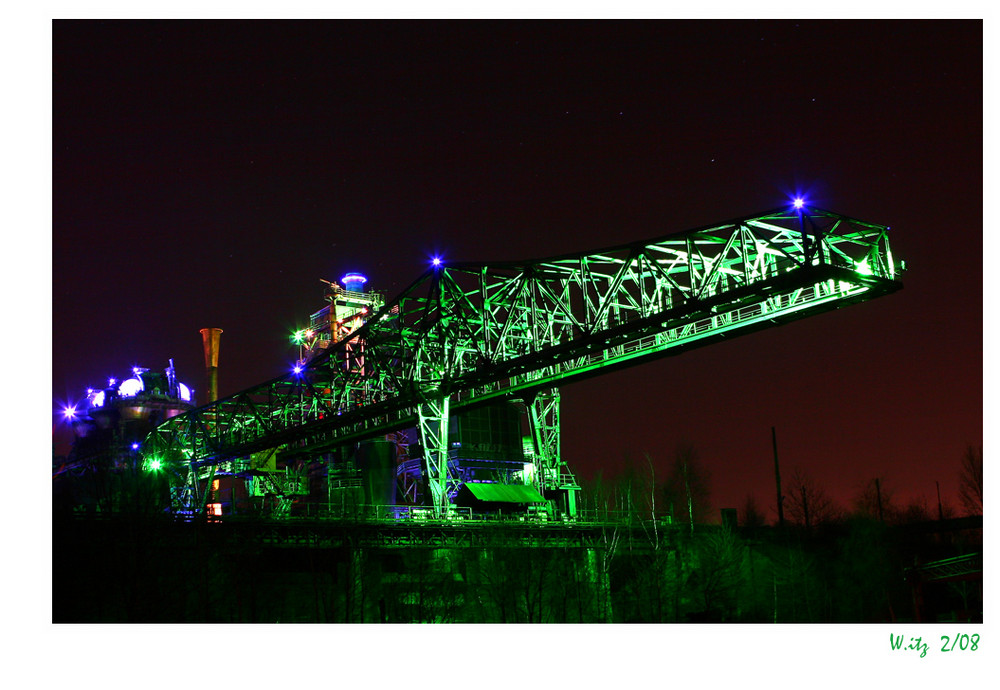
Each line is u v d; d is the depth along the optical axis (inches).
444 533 3166.8
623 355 3043.8
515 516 3646.7
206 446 4709.6
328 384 4239.7
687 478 4601.4
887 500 4288.9
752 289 2383.1
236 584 2559.1
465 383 3184.1
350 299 5359.3
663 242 2635.3
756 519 4670.3
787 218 2380.7
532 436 3951.8
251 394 4485.7
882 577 3494.1
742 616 3257.9
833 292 2459.4
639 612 3176.7
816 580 3516.2
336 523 2957.7
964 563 2669.8
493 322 3125.0
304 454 4370.1
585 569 3257.9
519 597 2940.5
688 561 3447.3
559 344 2819.9
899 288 2396.7
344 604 2778.1
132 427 5221.5
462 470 3961.6
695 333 2800.2
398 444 4291.3
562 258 2901.1
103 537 2532.0
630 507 3794.3
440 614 2842.0
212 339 5935.0
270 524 2839.6
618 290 2736.2
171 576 2573.8
